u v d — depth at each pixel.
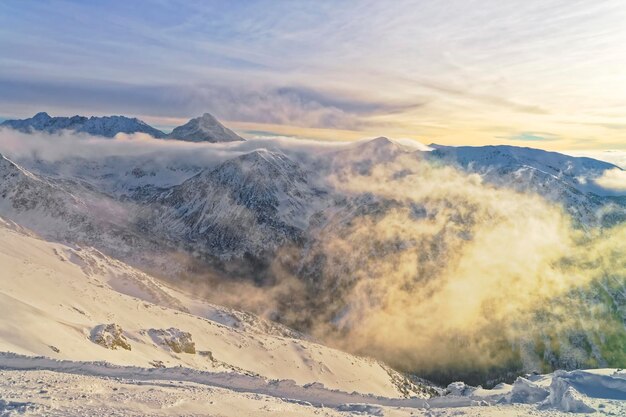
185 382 29.70
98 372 31.30
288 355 119.00
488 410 26.73
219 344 109.62
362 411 27.05
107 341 67.19
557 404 27.67
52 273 106.62
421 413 26.34
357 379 122.81
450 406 30.53
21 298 76.25
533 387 32.19
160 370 34.00
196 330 112.12
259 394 28.69
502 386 42.06
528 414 24.55
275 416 22.47
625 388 27.88
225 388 31.44
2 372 26.00
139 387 25.33
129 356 67.94
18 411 16.70
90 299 102.12
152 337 86.38
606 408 24.50
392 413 26.16
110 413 18.56
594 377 29.31
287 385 33.44
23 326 52.69
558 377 29.56
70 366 32.25
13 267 98.81
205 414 20.97
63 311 83.44
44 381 23.53
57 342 53.75
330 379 115.94
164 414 19.97
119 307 106.94
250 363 106.12
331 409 26.70
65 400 19.69
